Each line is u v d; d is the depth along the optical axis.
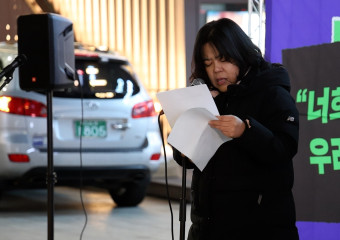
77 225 14.47
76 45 16.48
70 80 10.43
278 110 5.64
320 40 9.23
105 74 15.92
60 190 20.52
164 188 18.30
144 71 26.47
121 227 14.23
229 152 5.74
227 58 5.75
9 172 14.88
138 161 15.82
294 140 5.59
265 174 5.71
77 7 26.92
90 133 15.42
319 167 9.19
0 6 27.58
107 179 15.73
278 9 9.52
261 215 5.69
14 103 14.91
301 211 9.29
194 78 6.07
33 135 14.97
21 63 9.45
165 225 14.45
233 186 5.71
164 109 5.69
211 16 26.59
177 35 26.36
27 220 15.09
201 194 5.82
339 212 9.09
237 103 5.79
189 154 5.55
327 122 9.11
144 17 26.42
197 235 5.88
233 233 5.73
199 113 5.46
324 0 9.23
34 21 9.93
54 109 15.09
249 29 12.13
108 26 26.67
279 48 9.52
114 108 15.68
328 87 9.14
